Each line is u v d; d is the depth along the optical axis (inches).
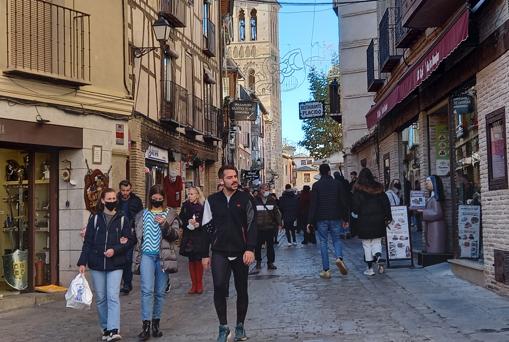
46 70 451.8
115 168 511.2
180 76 797.2
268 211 543.2
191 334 308.8
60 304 422.3
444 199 490.6
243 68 2327.8
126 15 541.3
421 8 413.7
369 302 362.0
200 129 876.0
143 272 306.5
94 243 308.2
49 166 482.3
